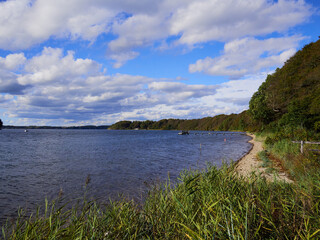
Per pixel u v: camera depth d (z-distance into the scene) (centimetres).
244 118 12344
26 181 1154
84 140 5938
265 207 306
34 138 6981
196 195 409
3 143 4581
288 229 251
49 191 955
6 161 1958
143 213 354
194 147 3388
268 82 5903
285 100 4266
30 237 247
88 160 1975
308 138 1589
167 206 357
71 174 1329
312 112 2195
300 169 840
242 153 2256
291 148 1356
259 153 1783
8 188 1010
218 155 2142
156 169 1444
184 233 259
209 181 451
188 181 422
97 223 299
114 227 300
